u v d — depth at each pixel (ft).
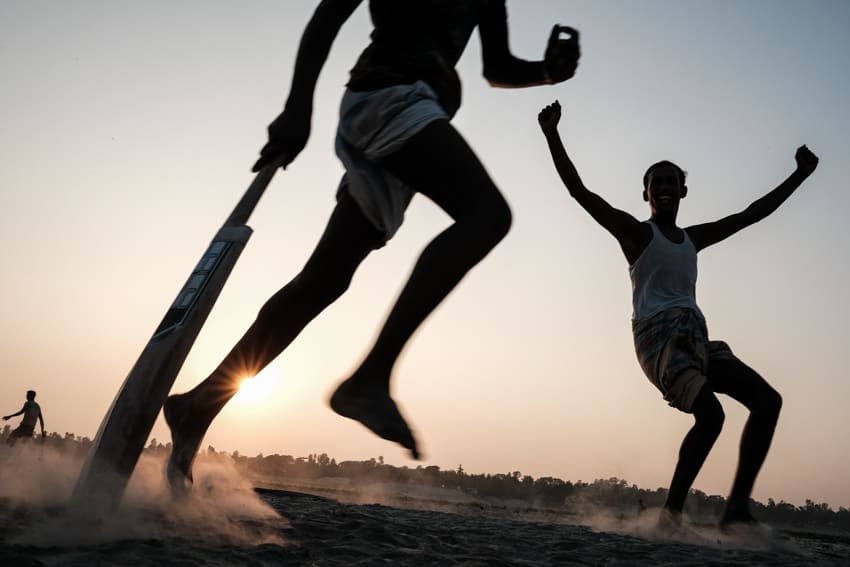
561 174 15.64
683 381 14.01
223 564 5.83
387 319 5.92
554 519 16.90
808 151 17.06
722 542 13.14
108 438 6.85
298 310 9.05
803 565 9.53
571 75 9.71
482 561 7.15
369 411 5.58
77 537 6.29
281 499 14.94
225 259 7.61
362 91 7.41
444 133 6.88
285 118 7.34
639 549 9.89
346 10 7.46
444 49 7.89
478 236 6.24
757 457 13.87
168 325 7.33
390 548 7.54
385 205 7.78
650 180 16.15
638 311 15.15
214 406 8.93
